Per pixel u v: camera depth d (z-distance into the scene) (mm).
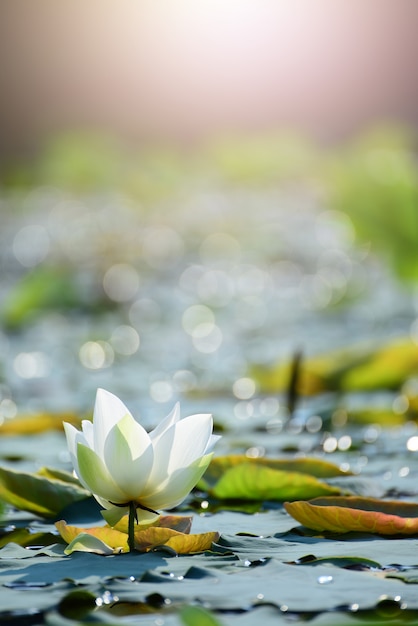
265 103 30469
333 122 30344
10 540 3020
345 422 3979
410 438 3758
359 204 5586
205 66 30531
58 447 3734
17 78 29234
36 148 28484
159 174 22516
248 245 13047
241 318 7723
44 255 11953
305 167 23516
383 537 2973
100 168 22953
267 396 4715
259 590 2734
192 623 2605
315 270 10672
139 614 2670
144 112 30297
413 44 30062
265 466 3334
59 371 5570
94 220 16281
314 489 3221
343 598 2709
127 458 2867
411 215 5488
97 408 2893
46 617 2662
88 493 3189
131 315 8016
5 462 3559
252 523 3080
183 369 5582
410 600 2705
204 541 2896
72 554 2875
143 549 2893
